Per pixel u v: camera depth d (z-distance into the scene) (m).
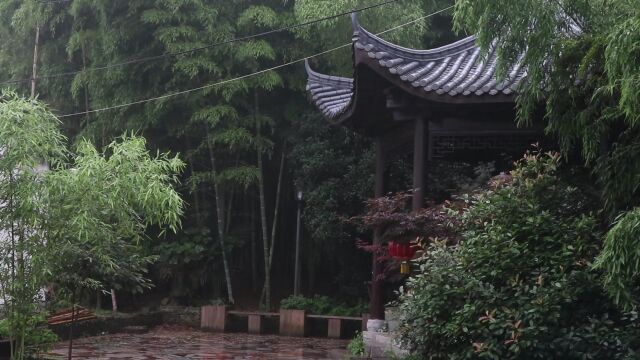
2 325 9.25
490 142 9.85
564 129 6.70
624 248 4.87
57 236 7.28
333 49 14.64
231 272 18.00
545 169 6.78
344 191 15.30
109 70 15.97
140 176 7.11
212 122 15.55
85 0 15.98
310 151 15.84
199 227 17.33
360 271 16.81
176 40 15.48
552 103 6.72
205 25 15.70
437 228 8.50
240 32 16.25
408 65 9.48
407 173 14.61
